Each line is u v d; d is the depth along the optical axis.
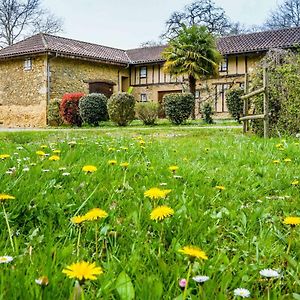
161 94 25.67
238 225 1.77
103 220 1.63
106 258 1.33
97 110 16.44
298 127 6.73
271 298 1.04
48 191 2.06
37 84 21.28
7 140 7.41
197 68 19.33
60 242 1.46
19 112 22.12
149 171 2.95
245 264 1.27
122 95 15.41
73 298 0.88
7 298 0.92
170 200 2.00
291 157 3.98
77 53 21.73
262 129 7.22
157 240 1.49
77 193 2.07
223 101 23.80
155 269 1.19
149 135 8.93
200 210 1.88
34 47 21.53
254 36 24.89
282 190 2.55
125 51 27.86
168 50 20.00
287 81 6.84
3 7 32.41
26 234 1.59
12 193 1.88
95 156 3.66
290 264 1.23
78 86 22.45
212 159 3.98
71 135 8.88
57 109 19.16
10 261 1.07
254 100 7.50
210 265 1.23
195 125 14.94
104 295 1.00
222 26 34.34
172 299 1.01
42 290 0.93
